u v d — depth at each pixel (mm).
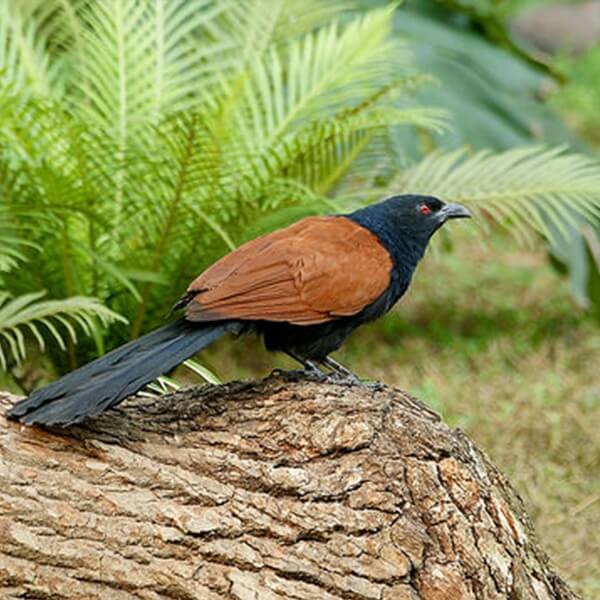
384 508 6617
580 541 11117
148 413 6848
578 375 14680
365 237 7574
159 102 11758
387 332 15875
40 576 6129
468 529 6738
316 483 6629
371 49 12203
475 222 11672
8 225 10711
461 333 15945
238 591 6281
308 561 6418
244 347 15305
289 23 13180
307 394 7051
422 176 11922
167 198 10836
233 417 6891
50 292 11219
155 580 6219
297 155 11164
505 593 6691
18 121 10398
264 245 7238
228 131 11117
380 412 7000
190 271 11195
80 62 12680
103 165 10688
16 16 12250
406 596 6402
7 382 11445
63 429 6477
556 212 14625
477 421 13312
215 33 13125
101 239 11250
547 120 16250
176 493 6441
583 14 27906
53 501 6258
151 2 12398
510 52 16828
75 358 11227
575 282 14562
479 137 15477
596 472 12461
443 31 16406
